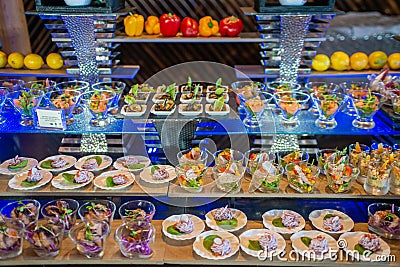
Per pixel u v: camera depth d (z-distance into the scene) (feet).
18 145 9.73
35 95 8.90
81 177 8.62
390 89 9.18
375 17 11.03
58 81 11.43
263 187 8.42
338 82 10.80
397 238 8.14
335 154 8.80
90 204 8.61
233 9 10.91
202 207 9.03
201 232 8.31
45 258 7.77
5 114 9.38
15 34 11.14
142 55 11.27
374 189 8.24
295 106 8.54
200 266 7.96
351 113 9.32
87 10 8.73
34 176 8.62
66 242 8.18
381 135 9.57
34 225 8.12
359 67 10.14
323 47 11.34
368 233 8.24
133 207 8.62
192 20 10.03
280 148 9.34
